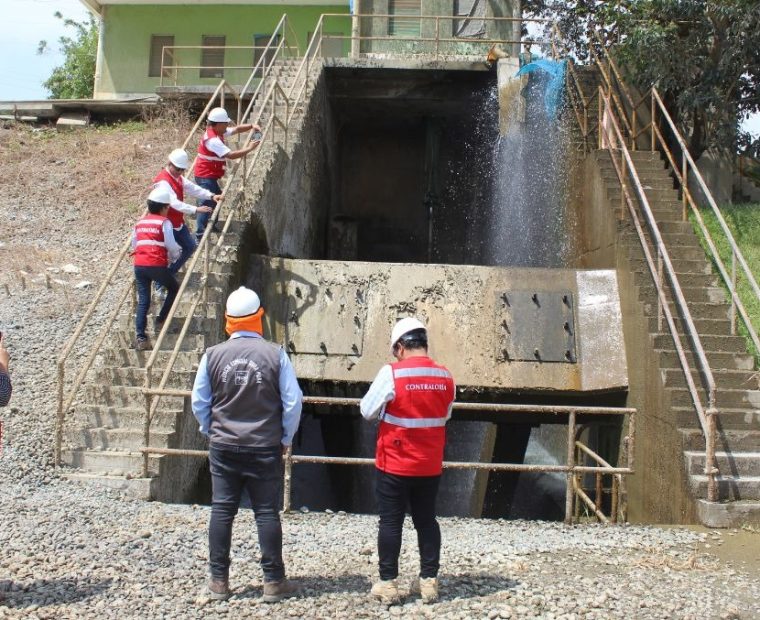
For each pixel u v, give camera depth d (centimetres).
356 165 2153
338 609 491
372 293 1162
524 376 1108
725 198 1448
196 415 506
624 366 1096
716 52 1429
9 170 1694
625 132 1516
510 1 1936
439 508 1620
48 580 527
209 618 473
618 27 1538
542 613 496
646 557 657
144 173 1684
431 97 1877
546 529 770
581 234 1416
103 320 1101
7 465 793
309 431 1644
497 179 1869
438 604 503
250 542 639
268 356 504
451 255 2077
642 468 993
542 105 1664
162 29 2544
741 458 838
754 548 709
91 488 782
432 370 507
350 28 2503
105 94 2545
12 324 1081
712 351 991
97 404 888
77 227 1469
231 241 1117
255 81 2483
